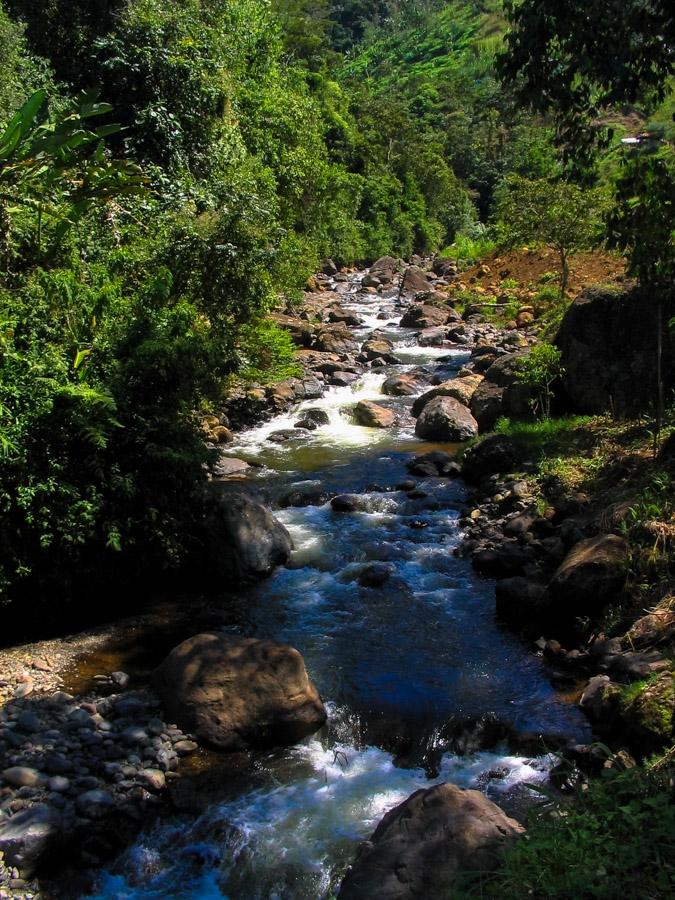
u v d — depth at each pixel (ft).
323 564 27.45
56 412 22.49
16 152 21.11
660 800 12.00
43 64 56.70
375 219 142.00
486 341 58.90
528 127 205.67
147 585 26.14
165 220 41.42
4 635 23.07
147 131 60.18
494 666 21.24
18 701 19.77
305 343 61.21
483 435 38.75
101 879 15.06
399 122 170.91
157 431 23.97
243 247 40.70
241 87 87.15
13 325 23.79
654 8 18.44
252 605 24.97
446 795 14.57
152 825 16.14
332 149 150.30
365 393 50.44
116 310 27.40
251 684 18.90
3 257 26.91
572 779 16.53
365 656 21.84
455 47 286.05
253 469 36.86
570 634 22.15
